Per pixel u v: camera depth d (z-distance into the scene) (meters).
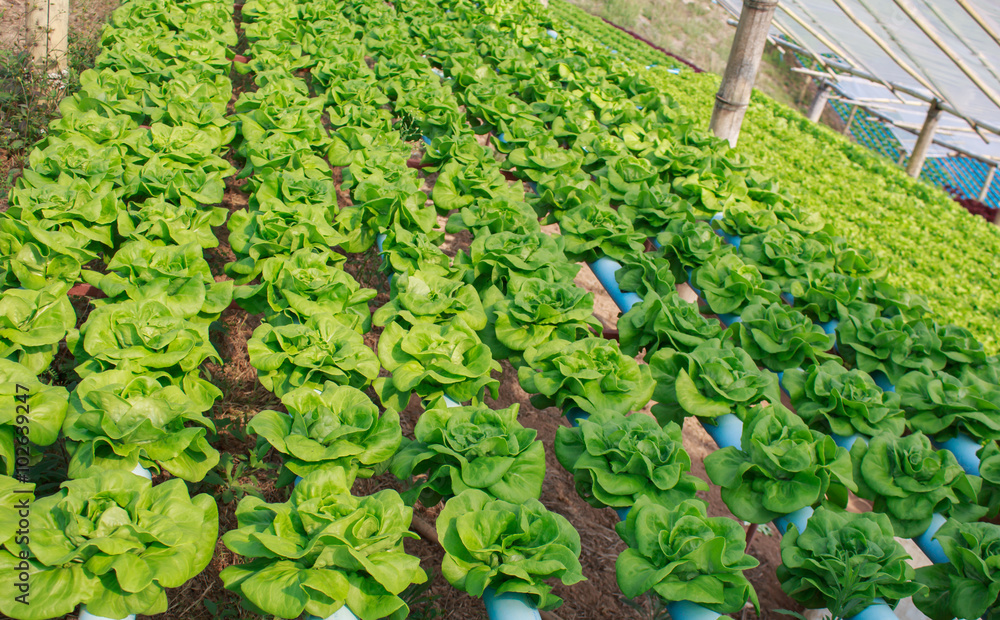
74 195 4.41
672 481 3.07
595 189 5.91
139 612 2.41
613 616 4.02
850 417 3.83
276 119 5.93
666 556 2.74
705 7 40.53
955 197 23.80
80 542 2.41
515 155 6.30
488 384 3.75
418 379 3.53
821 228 6.15
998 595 2.90
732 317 4.88
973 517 3.43
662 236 5.38
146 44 7.37
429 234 4.94
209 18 8.66
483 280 4.73
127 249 4.05
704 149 7.21
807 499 3.15
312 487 2.71
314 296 4.01
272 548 2.42
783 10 14.27
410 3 10.90
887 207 14.37
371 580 2.59
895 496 3.36
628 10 35.12
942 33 9.77
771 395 3.72
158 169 4.90
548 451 5.08
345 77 7.55
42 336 3.40
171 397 3.17
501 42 9.52
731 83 7.36
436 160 6.16
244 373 4.88
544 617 3.75
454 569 2.64
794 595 3.04
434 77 7.89
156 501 2.65
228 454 3.81
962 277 11.96
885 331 4.43
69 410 3.08
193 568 2.54
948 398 4.04
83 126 5.36
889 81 16.56
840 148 17.62
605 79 9.03
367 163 5.54
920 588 2.78
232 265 4.34
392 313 3.99
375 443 3.13
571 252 5.15
